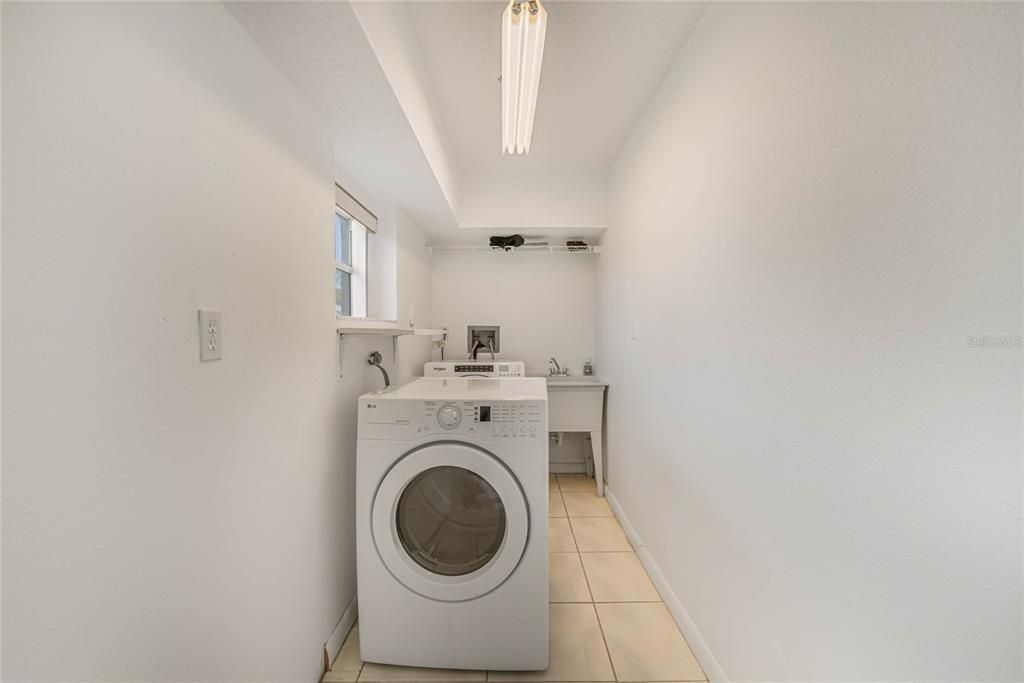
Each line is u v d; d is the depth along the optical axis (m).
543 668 1.28
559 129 2.14
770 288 0.98
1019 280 0.50
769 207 0.98
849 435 0.75
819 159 0.82
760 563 1.02
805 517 0.86
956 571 0.57
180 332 0.71
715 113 1.25
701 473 1.34
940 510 0.59
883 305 0.68
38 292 0.50
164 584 0.68
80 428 0.54
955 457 0.57
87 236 0.55
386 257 2.26
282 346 1.05
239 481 0.88
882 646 0.68
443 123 2.06
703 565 1.33
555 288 3.32
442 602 1.28
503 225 2.76
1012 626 0.51
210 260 0.79
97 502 0.57
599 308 3.08
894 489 0.66
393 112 1.27
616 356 2.53
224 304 0.83
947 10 0.58
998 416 0.52
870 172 0.70
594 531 2.29
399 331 1.62
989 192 0.53
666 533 1.65
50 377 0.51
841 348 0.77
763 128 1.01
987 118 0.53
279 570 1.03
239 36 0.88
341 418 1.43
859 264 0.72
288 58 1.00
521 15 1.00
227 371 0.84
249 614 0.91
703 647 1.31
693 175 1.40
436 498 1.34
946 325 0.58
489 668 1.28
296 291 1.13
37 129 0.50
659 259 1.74
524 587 1.26
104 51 0.58
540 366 3.31
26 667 0.49
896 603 0.66
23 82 0.48
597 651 1.39
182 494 0.72
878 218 0.69
